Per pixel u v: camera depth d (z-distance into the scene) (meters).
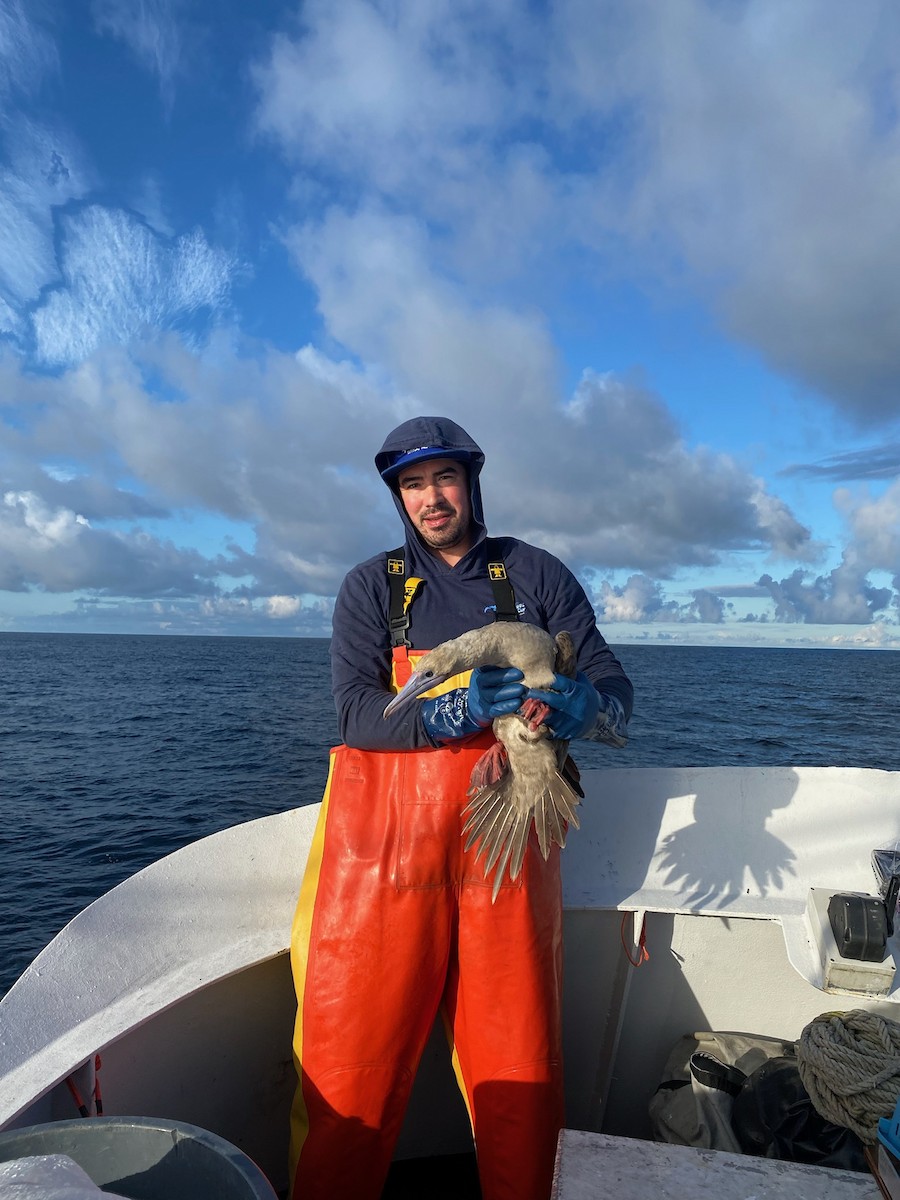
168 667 84.50
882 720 40.00
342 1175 2.62
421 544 3.16
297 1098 2.79
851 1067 2.74
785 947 3.57
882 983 2.95
